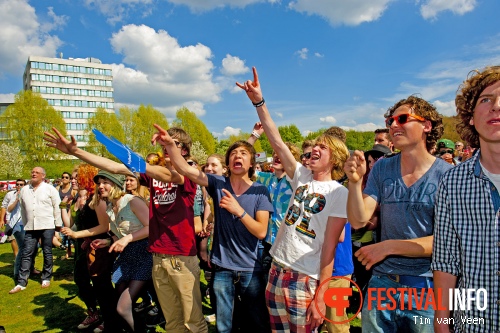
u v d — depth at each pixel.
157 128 2.60
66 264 7.35
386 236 2.14
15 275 6.15
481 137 1.54
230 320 2.85
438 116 2.06
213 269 2.98
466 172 1.61
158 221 3.01
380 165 2.26
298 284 2.36
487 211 1.53
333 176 2.58
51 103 104.38
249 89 2.75
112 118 64.06
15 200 6.19
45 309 4.80
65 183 7.95
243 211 2.68
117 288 3.28
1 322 4.38
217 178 3.10
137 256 3.26
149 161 3.32
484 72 1.58
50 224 5.85
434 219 1.78
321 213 2.40
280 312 2.46
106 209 3.56
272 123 2.80
